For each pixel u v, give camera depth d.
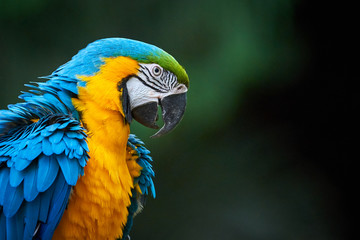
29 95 4.59
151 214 12.02
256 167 12.33
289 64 11.12
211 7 10.06
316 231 12.35
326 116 12.46
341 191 12.75
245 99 11.55
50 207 4.06
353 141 12.62
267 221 12.08
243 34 10.01
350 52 12.01
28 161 4.02
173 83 5.01
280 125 12.44
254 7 10.14
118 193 4.46
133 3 10.16
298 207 12.40
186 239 12.02
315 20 11.72
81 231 4.32
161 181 11.66
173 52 10.06
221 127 11.29
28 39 9.95
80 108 4.44
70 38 10.10
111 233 4.54
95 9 10.11
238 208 12.23
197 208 12.05
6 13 9.74
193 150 11.18
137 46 4.82
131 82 4.77
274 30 10.34
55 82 4.46
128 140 5.17
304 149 12.64
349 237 12.33
